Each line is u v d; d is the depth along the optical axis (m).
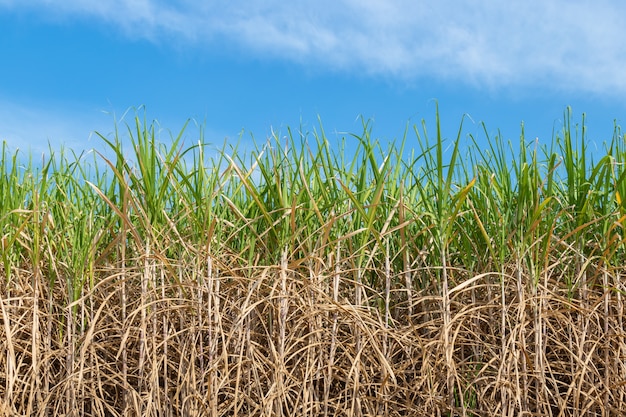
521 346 2.19
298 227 2.41
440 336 2.31
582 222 2.39
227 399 2.33
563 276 2.49
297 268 2.41
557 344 2.43
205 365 2.32
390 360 2.35
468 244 2.43
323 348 2.34
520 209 2.30
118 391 2.51
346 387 2.30
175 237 2.43
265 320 2.44
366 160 2.45
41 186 2.45
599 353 2.41
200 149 2.31
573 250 2.33
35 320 2.21
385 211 2.52
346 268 2.52
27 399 2.35
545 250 2.25
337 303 2.22
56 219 2.65
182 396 2.23
